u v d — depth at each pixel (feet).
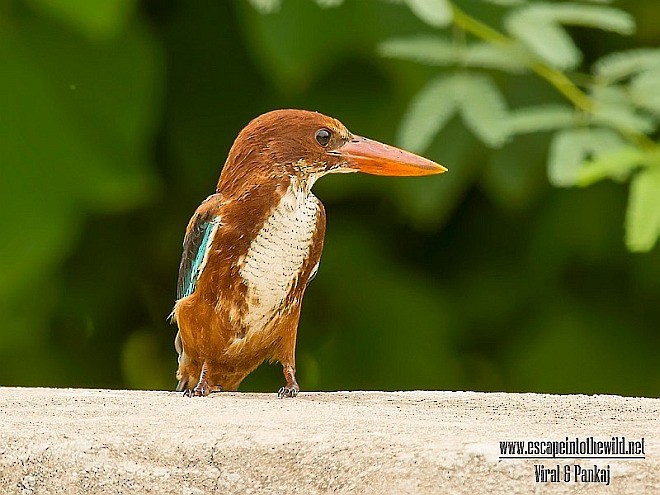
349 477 16.19
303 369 38.27
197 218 23.17
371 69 34.55
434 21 24.80
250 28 31.89
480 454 15.92
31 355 37.83
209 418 18.35
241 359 23.94
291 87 34.45
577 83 26.71
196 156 36.76
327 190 35.47
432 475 15.90
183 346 24.26
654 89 26.02
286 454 16.40
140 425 17.37
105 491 16.42
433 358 37.47
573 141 25.21
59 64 32.63
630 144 25.53
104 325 38.88
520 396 24.27
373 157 23.40
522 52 26.14
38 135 32.53
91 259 38.47
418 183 32.53
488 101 25.49
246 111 36.24
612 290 37.35
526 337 37.42
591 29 34.96
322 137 23.27
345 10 31.27
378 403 22.43
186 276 23.86
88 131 32.96
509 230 37.73
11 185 32.42
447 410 21.29
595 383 36.94
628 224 23.35
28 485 16.52
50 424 17.47
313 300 38.17
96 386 38.83
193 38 35.88
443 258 38.17
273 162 22.91
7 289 32.91
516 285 37.63
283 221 22.86
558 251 37.11
